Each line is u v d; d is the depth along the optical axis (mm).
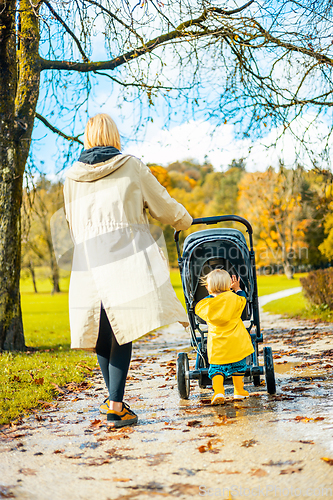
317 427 2953
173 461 2549
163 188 3127
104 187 3008
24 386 4918
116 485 2279
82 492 2223
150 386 5047
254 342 4402
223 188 64312
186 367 4148
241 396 3850
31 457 2779
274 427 3033
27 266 44094
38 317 22922
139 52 8414
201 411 3680
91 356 7648
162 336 12672
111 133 3186
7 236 8773
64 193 3150
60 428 3410
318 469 2275
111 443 2953
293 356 6375
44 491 2260
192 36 8180
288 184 10844
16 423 3582
